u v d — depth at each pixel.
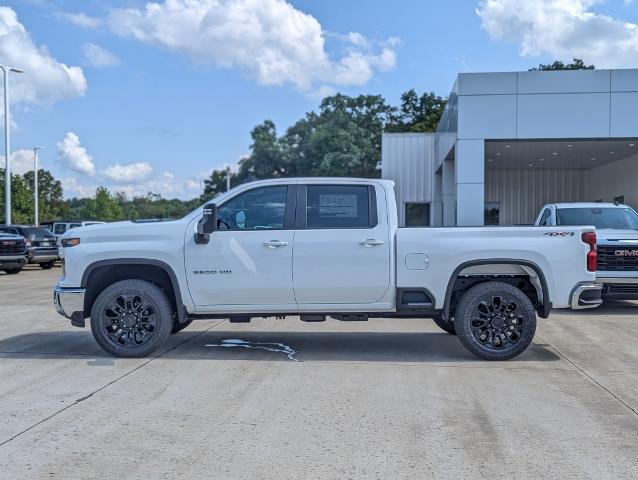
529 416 5.43
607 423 5.26
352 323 10.45
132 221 8.06
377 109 68.94
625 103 19.36
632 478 4.16
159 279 7.79
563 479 4.14
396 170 32.59
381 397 5.97
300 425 5.17
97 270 7.64
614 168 29.41
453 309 7.68
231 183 68.50
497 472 4.25
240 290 7.43
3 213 52.59
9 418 5.35
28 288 16.66
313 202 7.54
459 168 20.05
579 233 7.46
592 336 9.14
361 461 4.43
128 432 5.01
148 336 7.50
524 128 19.80
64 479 4.13
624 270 11.05
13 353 7.89
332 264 7.38
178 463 4.39
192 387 6.30
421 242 7.39
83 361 7.43
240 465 4.36
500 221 33.56
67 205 86.69
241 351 8.06
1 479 4.12
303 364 7.33
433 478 4.15
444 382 6.53
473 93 19.92
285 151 64.00
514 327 7.45
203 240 7.43
